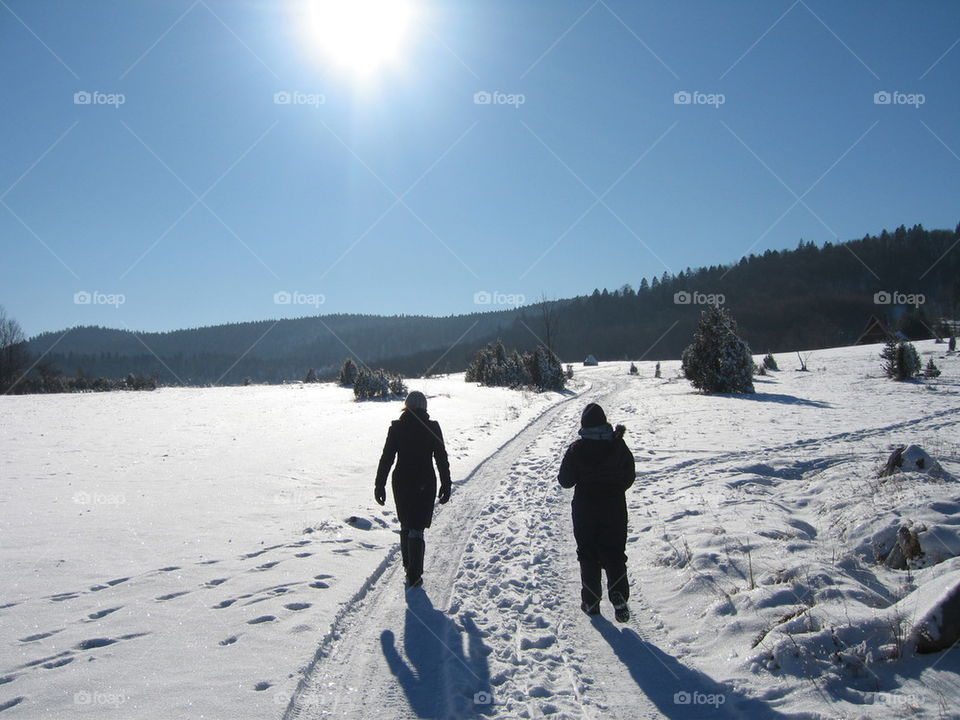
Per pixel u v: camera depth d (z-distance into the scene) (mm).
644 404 23312
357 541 6922
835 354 48344
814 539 6520
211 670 3879
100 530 7023
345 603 5051
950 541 5195
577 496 5184
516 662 4211
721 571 5559
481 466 11750
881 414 17312
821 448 12008
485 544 6953
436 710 3559
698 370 27016
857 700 3516
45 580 5398
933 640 3771
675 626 4805
